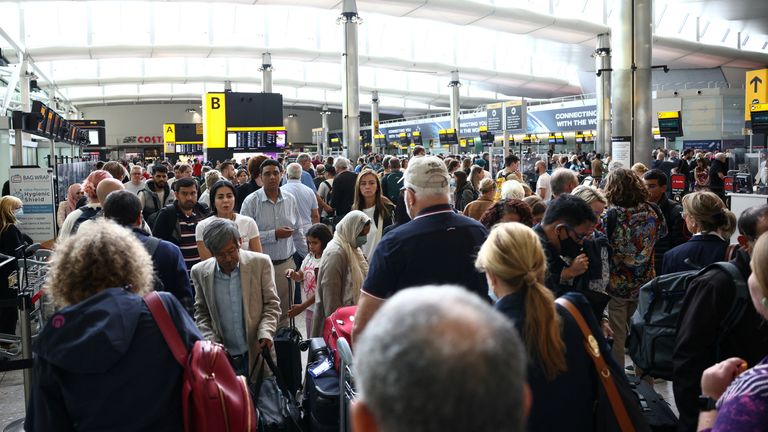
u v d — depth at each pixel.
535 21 26.70
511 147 35.53
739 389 1.36
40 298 3.77
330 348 3.16
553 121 32.88
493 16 25.89
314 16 33.56
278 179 5.20
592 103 30.27
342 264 3.82
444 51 38.38
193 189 4.70
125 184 7.44
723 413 1.36
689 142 29.39
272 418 2.95
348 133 24.56
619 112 13.88
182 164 8.37
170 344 1.87
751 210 2.51
